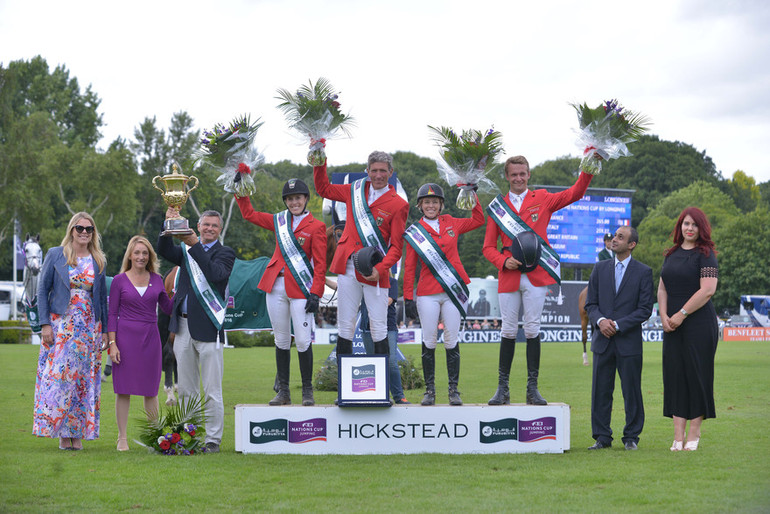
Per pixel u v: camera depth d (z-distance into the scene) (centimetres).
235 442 824
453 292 815
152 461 754
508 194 855
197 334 804
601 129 805
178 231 782
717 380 1549
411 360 1446
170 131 6038
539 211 838
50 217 5484
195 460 760
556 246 3681
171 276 1183
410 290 829
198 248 792
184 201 802
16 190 4606
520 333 3525
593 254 3719
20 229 4944
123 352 826
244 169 841
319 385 1382
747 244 6016
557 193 846
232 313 1472
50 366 819
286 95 807
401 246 833
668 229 6281
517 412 800
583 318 1991
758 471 701
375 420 796
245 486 647
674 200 6600
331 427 797
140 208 5647
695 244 827
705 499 598
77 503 595
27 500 605
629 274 838
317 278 832
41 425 813
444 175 840
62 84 7056
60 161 5175
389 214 830
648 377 1622
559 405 802
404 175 6262
